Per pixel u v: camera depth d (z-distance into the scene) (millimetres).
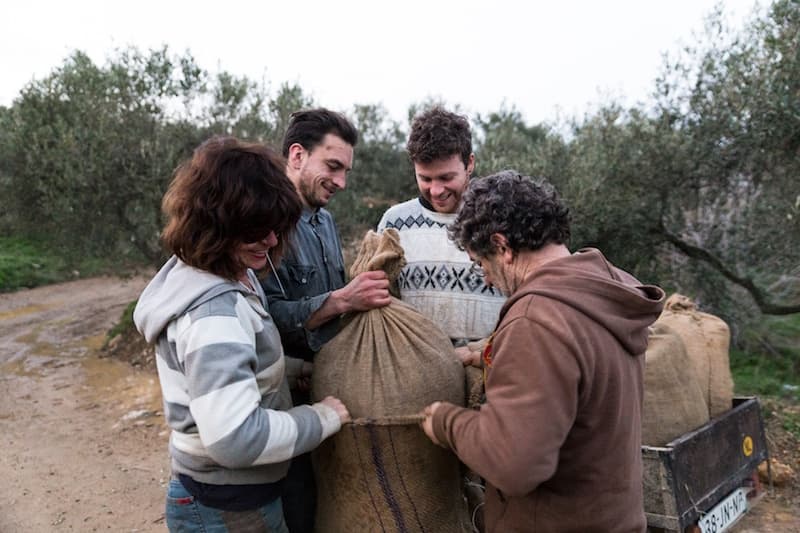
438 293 2443
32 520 4109
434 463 1889
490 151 7828
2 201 9305
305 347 2113
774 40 5414
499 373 1438
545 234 1599
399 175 11805
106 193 8219
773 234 5832
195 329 1485
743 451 2660
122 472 4848
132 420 6039
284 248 1750
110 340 9070
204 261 1565
